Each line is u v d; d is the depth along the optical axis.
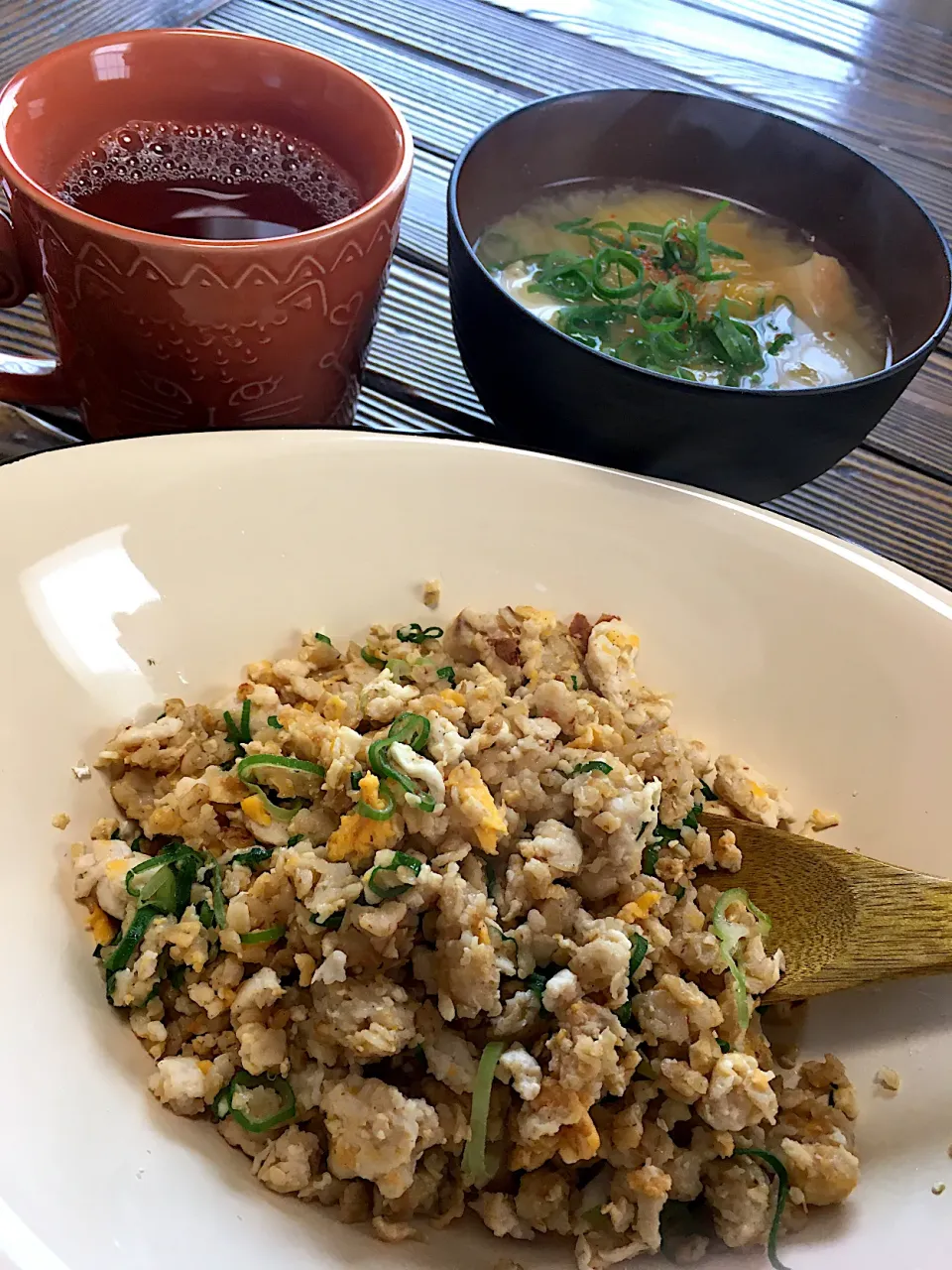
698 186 0.28
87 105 0.20
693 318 0.25
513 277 0.26
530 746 0.19
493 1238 0.16
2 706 0.16
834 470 0.26
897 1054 0.17
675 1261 0.16
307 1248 0.14
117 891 0.16
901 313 0.25
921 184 0.35
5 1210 0.12
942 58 0.41
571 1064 0.16
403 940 0.17
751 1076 0.17
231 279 0.18
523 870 0.18
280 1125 0.16
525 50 0.36
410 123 0.32
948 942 0.17
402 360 0.27
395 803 0.17
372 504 0.21
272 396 0.21
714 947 0.18
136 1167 0.14
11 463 0.18
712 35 0.39
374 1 0.37
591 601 0.21
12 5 0.32
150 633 0.19
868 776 0.20
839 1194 0.16
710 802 0.20
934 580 0.24
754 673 0.21
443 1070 0.16
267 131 0.22
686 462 0.22
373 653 0.21
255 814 0.18
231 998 0.17
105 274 0.18
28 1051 0.14
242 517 0.19
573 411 0.21
